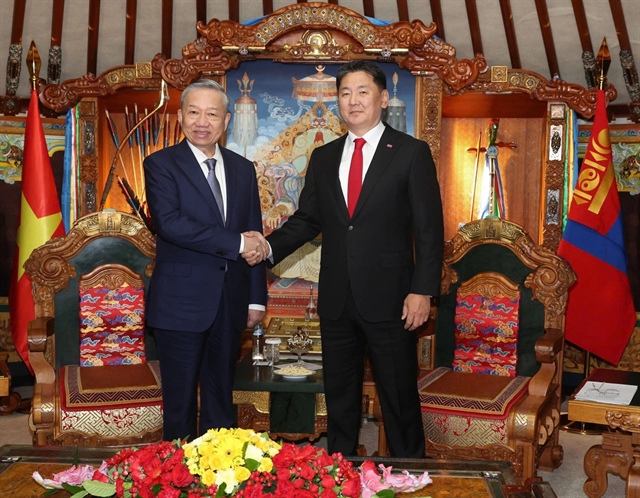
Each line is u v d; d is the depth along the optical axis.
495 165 5.91
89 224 4.59
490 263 4.61
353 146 3.51
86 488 2.08
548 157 5.62
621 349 5.45
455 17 6.19
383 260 3.42
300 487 2.00
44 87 5.54
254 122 5.41
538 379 4.04
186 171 3.43
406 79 5.31
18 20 5.98
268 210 5.46
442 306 4.72
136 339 4.62
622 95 6.12
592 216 5.36
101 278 4.60
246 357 4.55
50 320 4.34
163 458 2.12
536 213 6.21
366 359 4.73
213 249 3.36
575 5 5.74
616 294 5.38
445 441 3.97
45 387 4.01
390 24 5.09
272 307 5.36
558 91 5.45
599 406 3.64
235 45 5.14
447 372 4.52
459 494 2.56
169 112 6.05
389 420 3.59
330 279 3.50
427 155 3.46
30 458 2.80
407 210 3.48
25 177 5.37
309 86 5.37
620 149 5.99
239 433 2.16
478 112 6.07
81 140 5.69
